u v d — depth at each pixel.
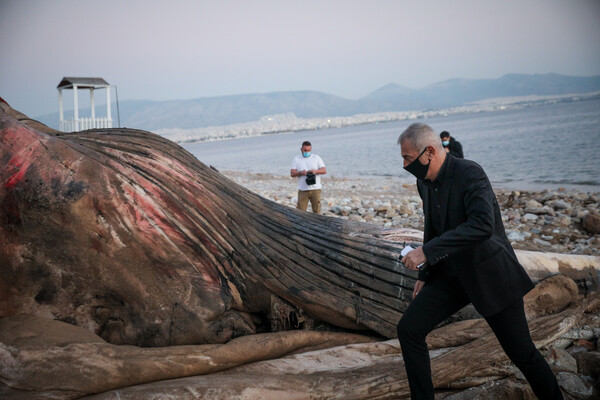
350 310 4.02
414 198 13.09
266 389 3.01
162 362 3.11
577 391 3.24
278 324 4.07
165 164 4.09
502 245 2.72
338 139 121.06
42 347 2.94
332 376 3.25
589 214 8.27
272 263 4.09
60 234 3.29
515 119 134.88
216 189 4.34
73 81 20.92
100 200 3.37
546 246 7.44
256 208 4.63
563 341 3.89
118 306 3.44
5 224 3.23
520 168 27.06
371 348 3.72
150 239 3.50
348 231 4.70
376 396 3.14
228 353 3.36
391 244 4.45
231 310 3.84
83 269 3.34
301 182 9.73
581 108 184.88
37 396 2.78
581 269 4.51
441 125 140.50
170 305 3.49
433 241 2.58
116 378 2.95
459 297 2.81
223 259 3.84
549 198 11.61
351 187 19.86
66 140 3.68
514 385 3.23
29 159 3.30
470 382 3.37
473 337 3.80
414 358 2.78
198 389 2.93
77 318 3.37
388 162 40.84
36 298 3.29
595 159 28.31
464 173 2.69
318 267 4.24
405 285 4.14
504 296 2.68
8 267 3.24
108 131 4.51
